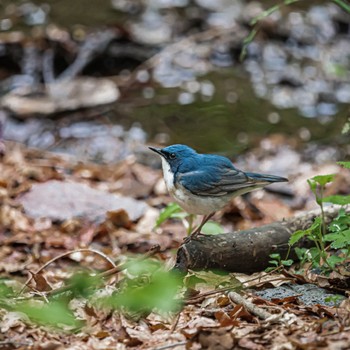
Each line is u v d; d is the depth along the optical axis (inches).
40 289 379.6
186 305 339.6
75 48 761.6
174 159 412.2
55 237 498.0
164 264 405.7
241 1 846.5
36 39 761.0
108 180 595.5
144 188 581.9
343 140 673.0
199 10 829.8
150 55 770.8
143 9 825.5
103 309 321.1
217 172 407.8
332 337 290.0
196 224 521.3
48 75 735.7
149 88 735.7
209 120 698.2
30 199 532.4
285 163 637.9
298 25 815.7
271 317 311.3
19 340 299.1
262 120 702.5
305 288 354.6
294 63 780.6
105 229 506.6
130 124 688.4
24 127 672.4
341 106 727.1
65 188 547.5
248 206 564.1
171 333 308.5
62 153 642.2
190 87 739.4
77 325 317.7
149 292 258.4
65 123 682.8
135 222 527.8
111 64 761.0
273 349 281.4
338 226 354.9
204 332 291.0
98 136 668.7
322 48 800.3
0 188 546.3
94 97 713.0
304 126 696.4
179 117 700.7
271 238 390.9
